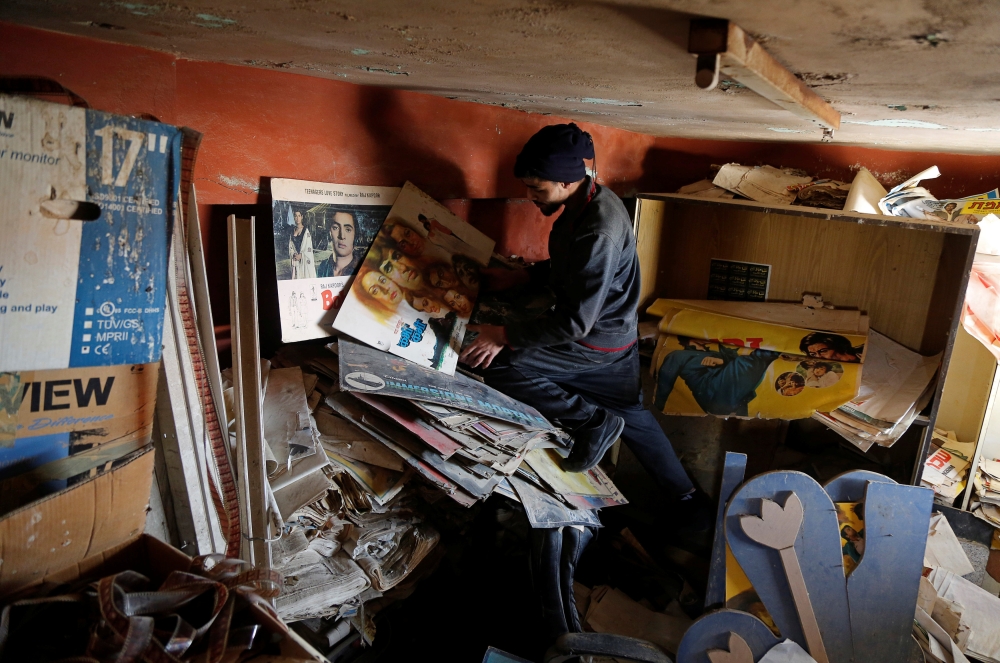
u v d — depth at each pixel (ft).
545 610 6.06
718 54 2.24
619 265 6.59
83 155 2.70
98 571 2.89
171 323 3.70
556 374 6.95
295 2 2.38
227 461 4.08
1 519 2.44
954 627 6.61
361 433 5.73
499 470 5.77
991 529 8.37
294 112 5.39
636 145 10.88
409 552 5.65
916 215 8.48
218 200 4.96
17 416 2.73
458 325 6.48
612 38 2.64
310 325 5.69
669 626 6.60
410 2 2.26
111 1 2.57
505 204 8.52
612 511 8.91
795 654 5.06
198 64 4.60
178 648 2.31
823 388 7.64
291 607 4.77
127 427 3.07
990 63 2.52
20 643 2.43
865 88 3.52
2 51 3.48
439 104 6.82
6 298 2.60
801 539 5.19
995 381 8.02
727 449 8.96
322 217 5.72
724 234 9.37
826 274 8.82
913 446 7.75
